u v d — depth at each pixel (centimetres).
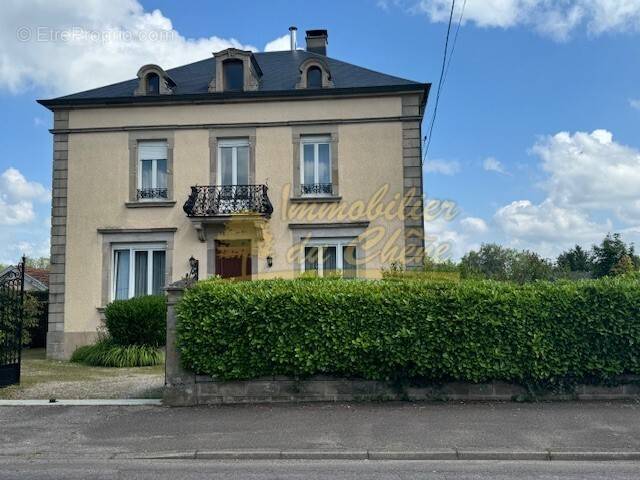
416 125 1664
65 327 1658
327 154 1702
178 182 1691
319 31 2139
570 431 730
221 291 908
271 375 902
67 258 1684
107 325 1461
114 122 1717
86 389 1047
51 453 679
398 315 886
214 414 838
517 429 740
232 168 1714
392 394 895
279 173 1683
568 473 598
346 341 885
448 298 888
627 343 884
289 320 894
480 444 682
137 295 1675
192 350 896
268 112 1700
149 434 745
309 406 874
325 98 1686
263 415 825
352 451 663
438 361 880
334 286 915
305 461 649
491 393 893
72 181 1709
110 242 1688
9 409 883
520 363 880
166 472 609
